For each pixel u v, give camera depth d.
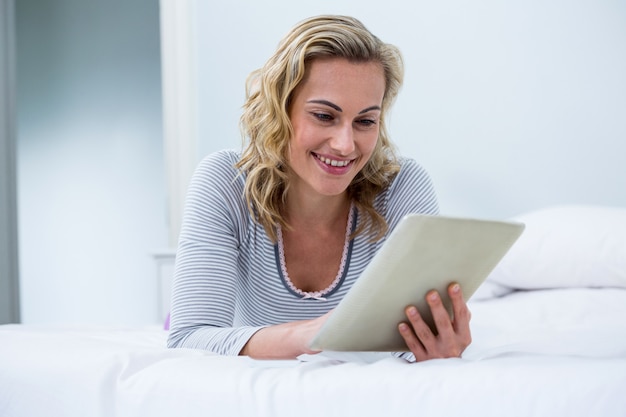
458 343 1.00
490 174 2.57
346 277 1.33
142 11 4.37
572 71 2.50
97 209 4.47
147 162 4.35
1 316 3.08
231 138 2.77
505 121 2.55
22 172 4.68
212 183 1.29
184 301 1.20
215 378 0.81
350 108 1.14
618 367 0.75
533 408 0.72
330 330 0.94
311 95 1.14
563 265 1.94
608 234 1.93
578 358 0.82
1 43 3.11
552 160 2.52
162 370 0.85
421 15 2.60
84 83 4.52
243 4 2.76
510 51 2.54
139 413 0.81
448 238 0.88
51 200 4.59
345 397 0.77
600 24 2.48
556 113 2.51
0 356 0.96
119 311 4.40
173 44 2.87
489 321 1.66
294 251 1.32
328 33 1.13
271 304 1.33
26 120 4.68
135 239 4.37
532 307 1.78
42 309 4.61
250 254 1.32
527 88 2.53
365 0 2.65
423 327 0.97
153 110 4.34
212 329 1.13
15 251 3.14
